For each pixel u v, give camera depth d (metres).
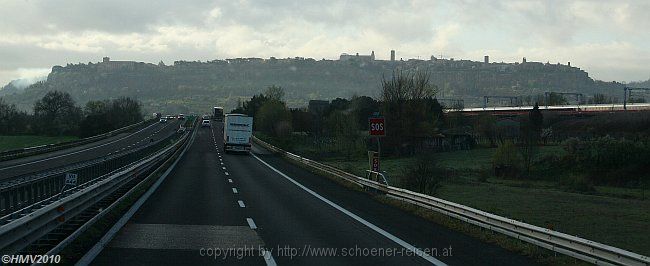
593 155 58.59
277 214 18.77
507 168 57.09
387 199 24.31
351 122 74.38
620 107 105.38
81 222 14.66
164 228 14.84
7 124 116.19
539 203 34.16
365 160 68.06
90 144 79.44
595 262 11.02
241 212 18.97
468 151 77.88
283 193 26.73
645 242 19.81
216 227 15.38
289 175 39.53
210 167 45.09
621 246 18.45
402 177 30.02
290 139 91.69
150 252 11.55
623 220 27.34
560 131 90.75
